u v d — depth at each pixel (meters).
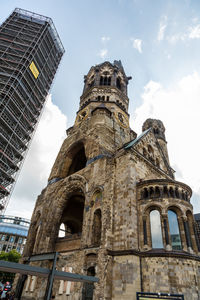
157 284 22.02
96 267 25.19
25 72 57.69
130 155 33.03
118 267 24.05
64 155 51.25
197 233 27.56
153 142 48.22
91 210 32.69
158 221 27.08
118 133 50.75
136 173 32.34
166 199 27.70
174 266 22.50
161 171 39.69
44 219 41.25
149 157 43.06
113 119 53.78
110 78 71.75
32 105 60.16
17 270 16.34
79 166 54.34
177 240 25.39
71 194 42.31
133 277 22.20
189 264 23.03
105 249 25.69
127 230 25.91
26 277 35.97
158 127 71.88
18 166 53.03
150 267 23.31
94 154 40.44
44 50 70.00
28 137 58.09
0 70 54.84
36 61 63.94
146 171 35.41
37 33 69.50
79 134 51.72
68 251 32.31
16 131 53.12
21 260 40.03
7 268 15.52
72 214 51.56
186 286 21.30
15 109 53.56
